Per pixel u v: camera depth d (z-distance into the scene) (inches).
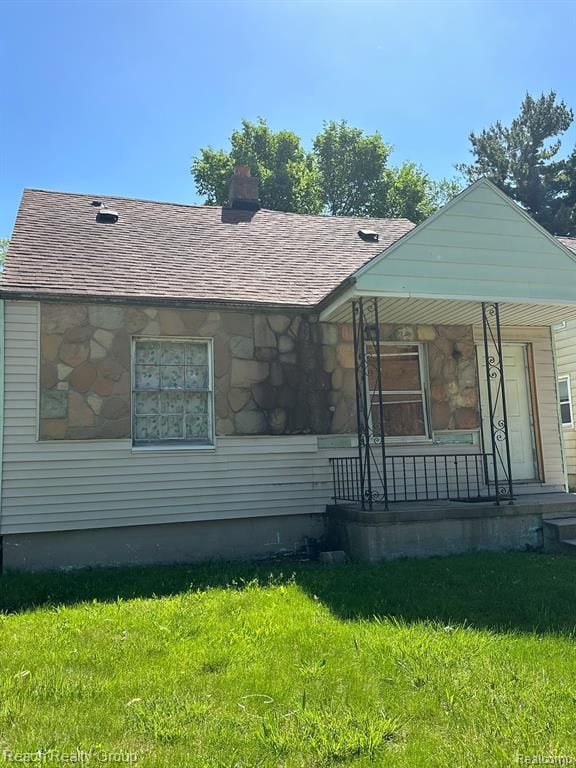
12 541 293.1
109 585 256.7
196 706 130.7
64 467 299.6
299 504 337.1
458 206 302.2
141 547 313.1
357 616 194.9
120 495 307.6
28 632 187.8
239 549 329.4
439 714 126.0
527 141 1274.6
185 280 344.5
